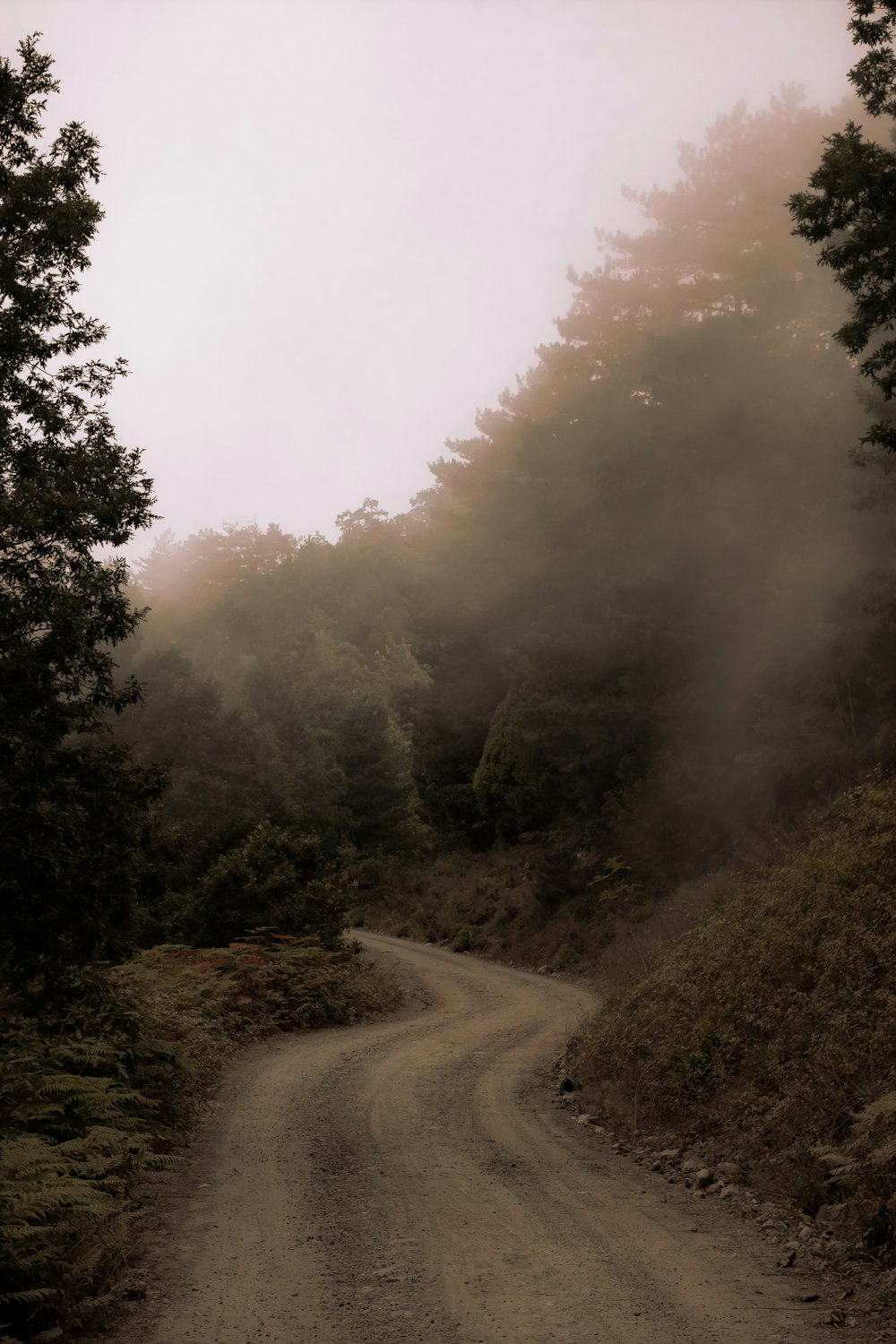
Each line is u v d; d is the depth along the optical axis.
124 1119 8.85
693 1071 10.15
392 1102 11.55
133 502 10.38
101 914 10.40
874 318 14.02
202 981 18.25
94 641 10.36
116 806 10.40
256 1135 9.98
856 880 12.13
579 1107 11.22
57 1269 5.50
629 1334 4.84
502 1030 18.25
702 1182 7.84
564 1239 6.49
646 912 27.64
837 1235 6.25
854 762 20.64
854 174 13.02
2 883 9.95
